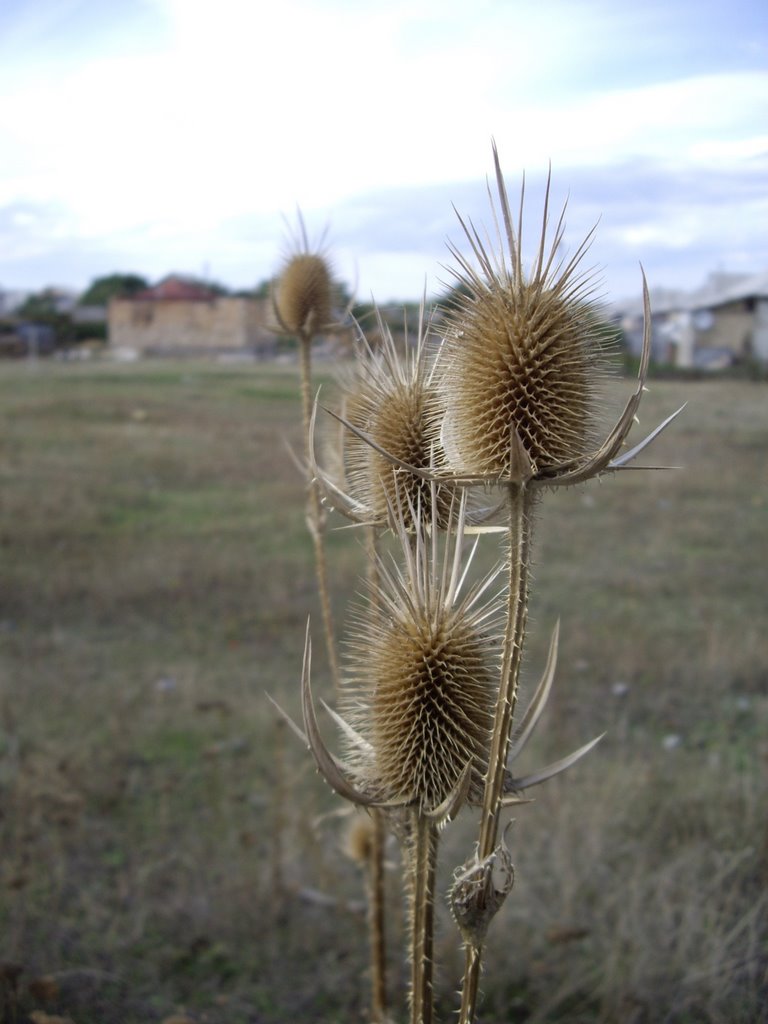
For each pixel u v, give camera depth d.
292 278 3.60
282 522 15.18
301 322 3.59
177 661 8.83
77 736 6.96
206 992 4.40
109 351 68.56
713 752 6.80
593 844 5.07
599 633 9.59
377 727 2.20
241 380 42.59
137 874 5.22
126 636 9.61
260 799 6.12
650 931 4.51
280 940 4.82
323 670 8.67
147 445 23.00
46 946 4.58
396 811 2.23
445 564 2.29
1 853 5.24
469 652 2.19
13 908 4.69
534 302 1.92
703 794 5.84
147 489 17.98
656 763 6.34
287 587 11.28
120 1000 4.27
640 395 1.66
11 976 3.96
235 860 5.36
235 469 20.12
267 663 8.85
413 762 2.12
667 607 10.73
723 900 4.72
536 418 1.84
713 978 4.16
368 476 2.59
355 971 4.59
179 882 5.14
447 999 4.47
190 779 6.43
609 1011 4.21
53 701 7.65
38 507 15.36
